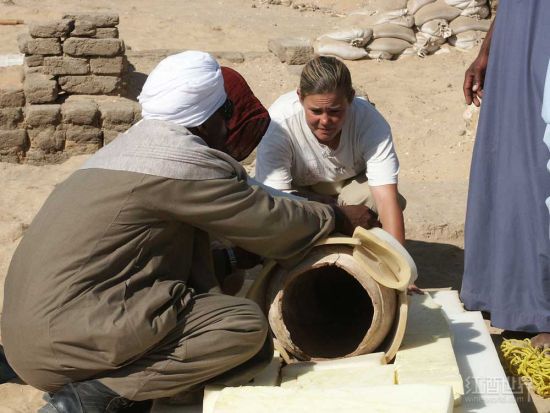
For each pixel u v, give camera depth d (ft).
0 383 13.16
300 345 11.89
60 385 10.68
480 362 11.83
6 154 25.93
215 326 10.61
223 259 12.73
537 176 13.21
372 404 9.79
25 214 19.99
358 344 12.03
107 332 10.14
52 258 10.31
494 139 13.87
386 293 11.40
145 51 33.04
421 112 28.40
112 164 10.48
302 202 11.39
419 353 11.45
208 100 10.87
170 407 11.10
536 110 13.12
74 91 26.81
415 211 19.34
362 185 14.44
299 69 31.68
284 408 9.88
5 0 41.50
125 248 10.37
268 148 13.84
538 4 12.96
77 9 41.04
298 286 12.38
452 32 34.04
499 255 13.83
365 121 13.94
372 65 32.99
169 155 10.39
